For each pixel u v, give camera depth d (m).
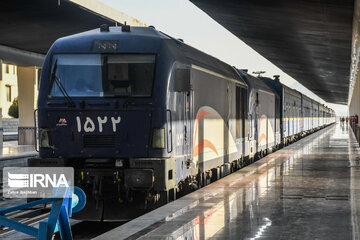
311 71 65.31
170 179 11.50
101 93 11.71
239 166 20.66
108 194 11.57
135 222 9.09
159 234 8.02
